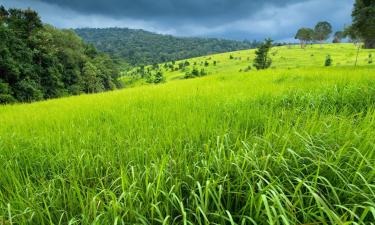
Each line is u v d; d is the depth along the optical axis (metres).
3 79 43.12
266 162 2.68
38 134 5.79
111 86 83.94
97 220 2.22
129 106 8.90
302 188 2.69
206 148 3.55
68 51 60.47
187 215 2.53
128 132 5.18
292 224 2.15
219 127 4.69
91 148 4.53
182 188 2.92
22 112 10.40
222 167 2.94
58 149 4.55
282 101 7.71
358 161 2.78
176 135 4.50
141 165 3.46
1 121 8.18
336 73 14.71
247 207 2.49
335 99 7.19
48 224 2.62
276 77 15.39
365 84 8.42
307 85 10.23
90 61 76.81
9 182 3.45
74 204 2.77
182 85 16.80
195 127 4.69
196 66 136.50
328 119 4.16
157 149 3.92
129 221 2.44
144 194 2.65
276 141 3.34
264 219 2.25
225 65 130.25
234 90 10.85
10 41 45.88
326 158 2.80
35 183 3.46
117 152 4.11
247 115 5.36
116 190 2.98
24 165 4.24
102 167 3.64
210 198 2.69
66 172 3.65
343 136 3.40
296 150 3.06
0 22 46.94
